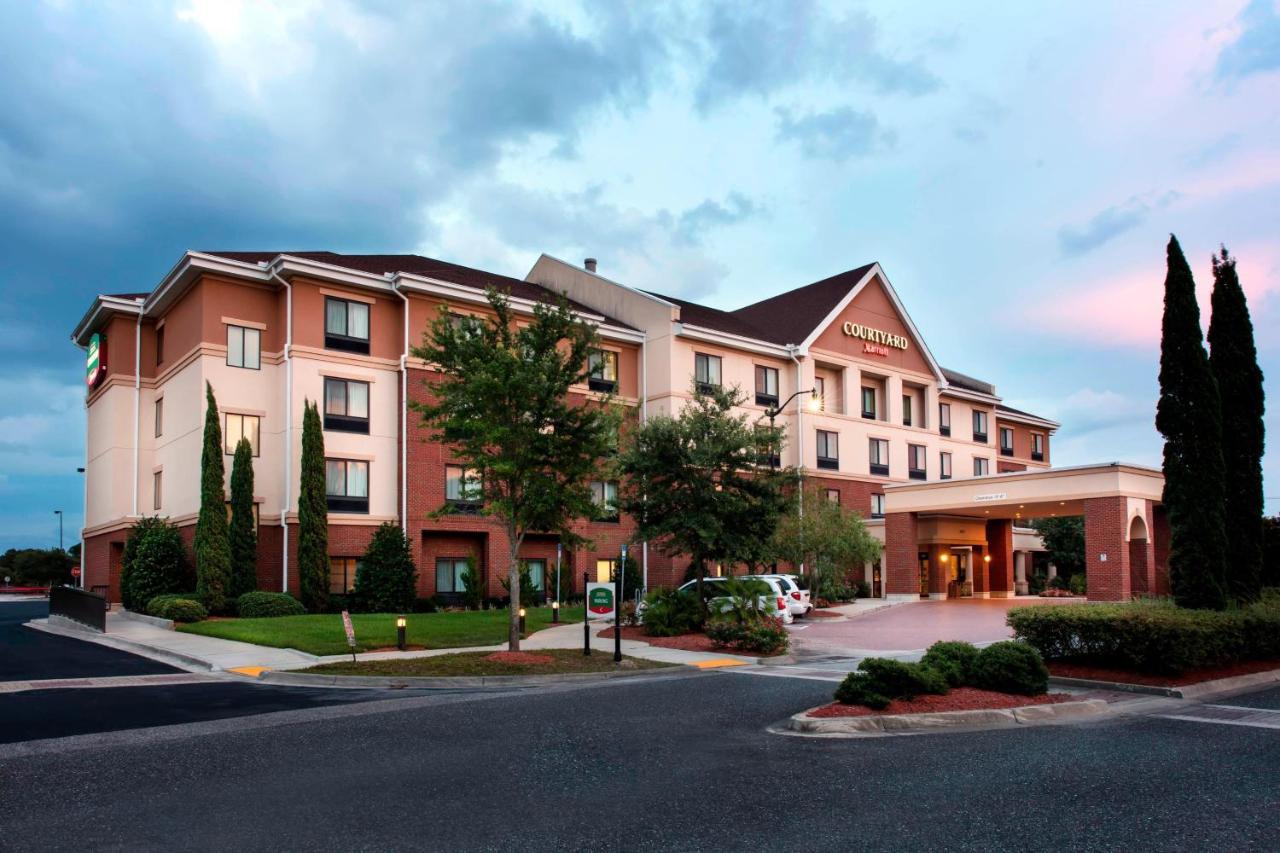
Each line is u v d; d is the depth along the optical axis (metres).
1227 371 20.64
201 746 10.14
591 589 19.72
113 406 35.34
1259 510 20.22
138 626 26.31
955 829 6.99
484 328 19.66
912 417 51.88
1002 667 13.30
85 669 17.95
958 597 44.81
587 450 19.50
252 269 31.67
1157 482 35.97
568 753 9.76
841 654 21.47
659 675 17.73
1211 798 7.94
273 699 14.10
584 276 44.53
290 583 30.39
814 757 9.59
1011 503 37.16
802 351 44.69
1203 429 18.97
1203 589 18.58
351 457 32.38
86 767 9.08
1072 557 52.16
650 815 7.35
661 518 24.91
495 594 34.69
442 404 18.98
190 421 31.83
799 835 6.82
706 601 24.97
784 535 34.22
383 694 14.83
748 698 14.02
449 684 16.27
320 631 22.69
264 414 31.94
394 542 31.38
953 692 12.98
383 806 7.62
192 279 31.80
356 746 10.12
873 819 7.24
